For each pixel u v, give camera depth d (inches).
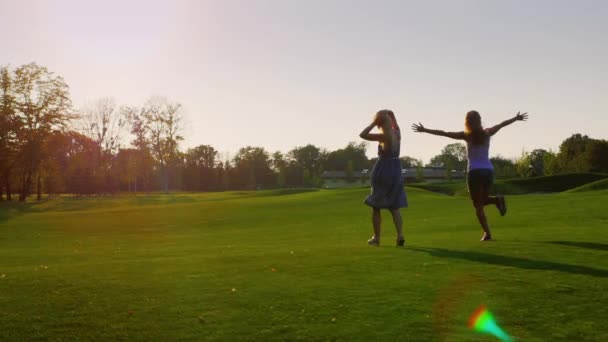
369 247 334.6
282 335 163.5
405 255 286.5
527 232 418.0
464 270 239.5
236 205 1466.5
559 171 3759.8
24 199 2687.0
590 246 298.7
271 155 6505.9
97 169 3398.1
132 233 861.8
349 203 1387.8
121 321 179.2
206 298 205.3
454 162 6392.7
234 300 201.6
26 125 2600.9
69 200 2694.4
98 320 180.5
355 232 663.1
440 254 285.3
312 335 163.0
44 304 200.1
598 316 172.9
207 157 5708.7
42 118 2615.7
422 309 184.4
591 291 198.4
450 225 661.9
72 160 3299.7
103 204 2428.6
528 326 166.1
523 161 3841.0
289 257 296.4
